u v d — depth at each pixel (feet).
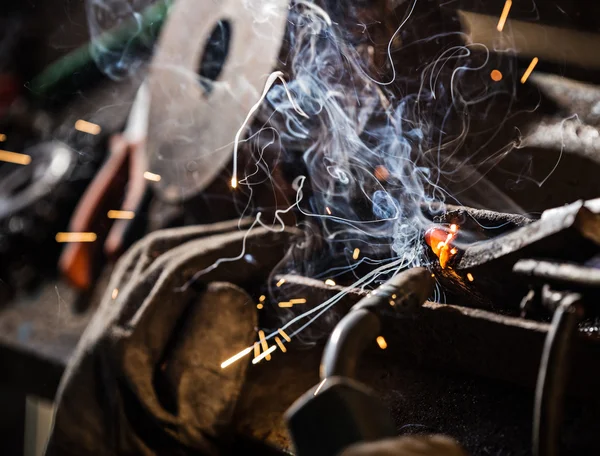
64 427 3.02
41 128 6.36
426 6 4.47
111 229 4.97
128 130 5.36
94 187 5.08
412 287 2.50
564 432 2.53
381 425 1.88
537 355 2.63
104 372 3.00
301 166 3.99
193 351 2.99
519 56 4.68
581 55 4.69
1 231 5.23
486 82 4.34
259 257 3.49
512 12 4.96
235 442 3.01
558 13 4.88
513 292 2.83
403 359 3.02
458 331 2.81
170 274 3.17
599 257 2.60
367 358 3.09
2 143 6.34
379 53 4.15
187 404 2.91
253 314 3.14
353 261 3.59
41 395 4.09
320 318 3.22
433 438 1.79
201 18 4.88
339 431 1.85
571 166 3.76
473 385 2.82
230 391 3.00
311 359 3.17
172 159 4.70
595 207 2.65
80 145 5.81
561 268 2.60
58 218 5.31
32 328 4.36
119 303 3.18
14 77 8.07
